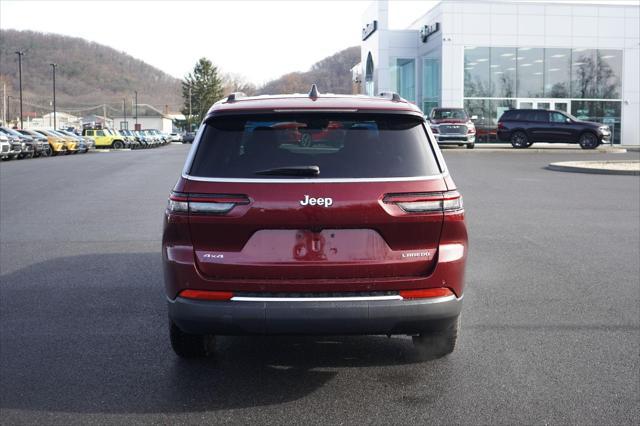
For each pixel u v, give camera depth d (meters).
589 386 4.23
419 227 3.88
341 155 3.93
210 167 3.91
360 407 3.93
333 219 3.78
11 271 7.48
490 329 5.42
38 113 168.75
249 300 3.80
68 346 5.02
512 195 14.51
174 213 3.89
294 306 3.77
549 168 21.73
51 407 3.95
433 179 3.94
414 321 3.87
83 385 4.28
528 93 39.03
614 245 8.96
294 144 3.96
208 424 3.71
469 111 38.81
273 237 3.83
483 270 7.52
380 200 3.81
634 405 3.94
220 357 4.82
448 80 38.38
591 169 19.91
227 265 3.83
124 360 4.73
